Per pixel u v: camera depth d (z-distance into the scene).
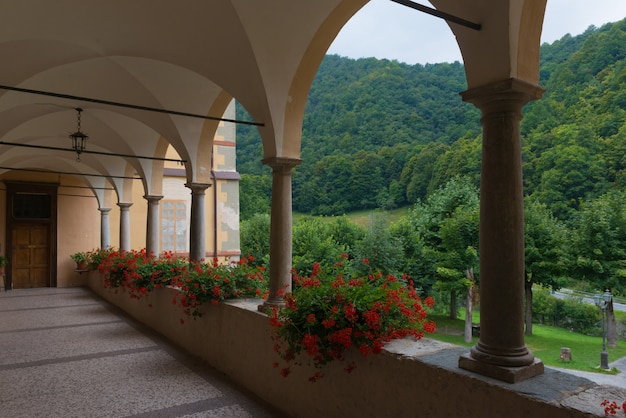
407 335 3.28
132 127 8.88
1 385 4.73
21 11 4.32
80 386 4.70
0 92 6.09
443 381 2.58
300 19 4.37
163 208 14.00
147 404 4.18
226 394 4.46
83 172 13.02
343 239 24.89
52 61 5.48
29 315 9.00
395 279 3.52
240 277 5.53
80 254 13.77
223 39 4.69
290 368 3.95
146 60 6.01
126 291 9.37
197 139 7.29
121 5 4.47
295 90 4.81
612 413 1.94
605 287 11.58
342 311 3.18
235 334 4.92
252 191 36.19
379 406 3.00
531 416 2.15
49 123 8.68
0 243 13.09
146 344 6.54
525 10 2.46
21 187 13.37
